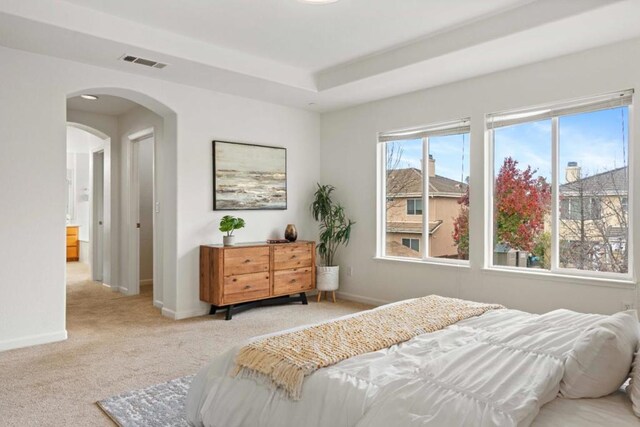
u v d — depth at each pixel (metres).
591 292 3.62
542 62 3.88
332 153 5.82
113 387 2.84
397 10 3.29
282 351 1.96
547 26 3.14
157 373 3.08
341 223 5.64
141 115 5.57
